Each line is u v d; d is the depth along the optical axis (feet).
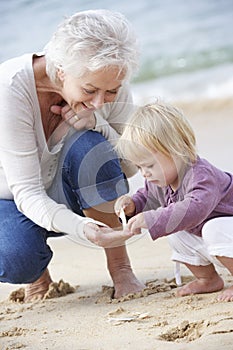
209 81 43.24
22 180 14.33
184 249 14.67
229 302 13.82
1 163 14.66
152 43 49.42
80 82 13.23
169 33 50.60
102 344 12.12
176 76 45.03
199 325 12.50
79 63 12.98
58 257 19.34
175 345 11.72
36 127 14.33
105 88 13.30
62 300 15.25
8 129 14.07
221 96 40.14
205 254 14.39
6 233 14.80
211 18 51.90
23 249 14.70
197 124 35.06
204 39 49.62
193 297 14.37
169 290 15.26
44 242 15.02
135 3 53.83
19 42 49.08
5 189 15.06
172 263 17.75
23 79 14.03
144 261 18.10
